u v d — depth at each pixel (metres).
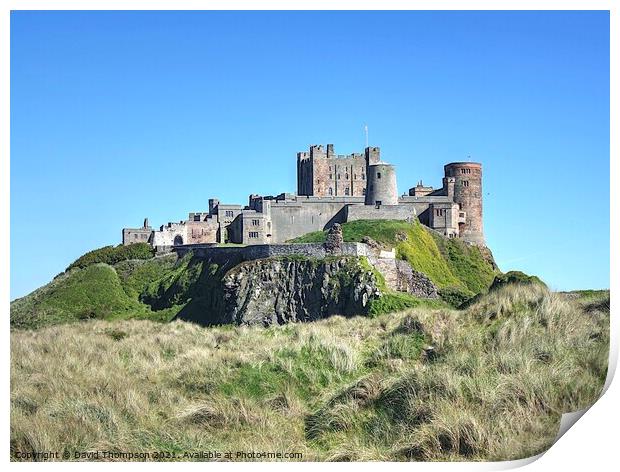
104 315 92.94
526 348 27.78
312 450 24.66
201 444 24.77
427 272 112.88
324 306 88.88
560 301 31.02
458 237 135.88
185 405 27.06
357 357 30.59
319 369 29.56
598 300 32.31
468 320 31.94
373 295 85.94
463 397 25.08
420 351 30.42
